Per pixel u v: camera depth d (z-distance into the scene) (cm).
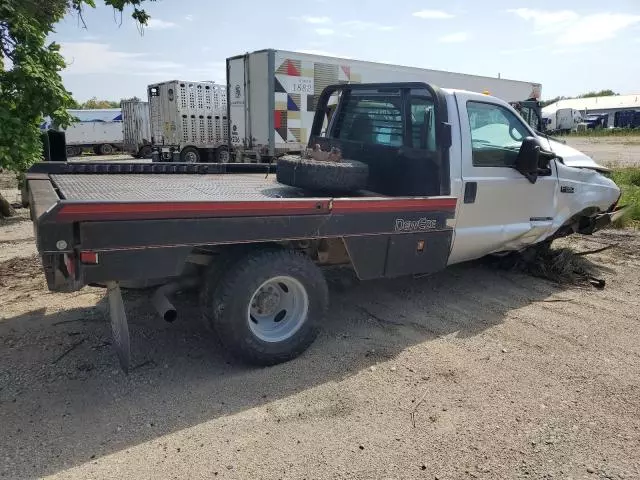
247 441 307
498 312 521
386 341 448
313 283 399
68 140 3322
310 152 494
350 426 324
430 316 507
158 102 2319
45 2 858
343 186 452
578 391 373
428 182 496
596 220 674
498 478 282
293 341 401
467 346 441
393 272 440
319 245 436
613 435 323
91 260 310
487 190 522
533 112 1355
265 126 1476
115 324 347
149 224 323
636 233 888
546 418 339
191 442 304
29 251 718
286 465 287
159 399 348
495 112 544
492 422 333
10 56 845
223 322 370
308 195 458
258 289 377
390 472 284
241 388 365
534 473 287
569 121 5975
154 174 599
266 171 662
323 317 413
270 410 339
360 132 588
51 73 870
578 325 491
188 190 461
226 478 275
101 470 278
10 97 832
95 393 352
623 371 404
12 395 345
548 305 543
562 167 604
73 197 387
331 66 1533
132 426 317
